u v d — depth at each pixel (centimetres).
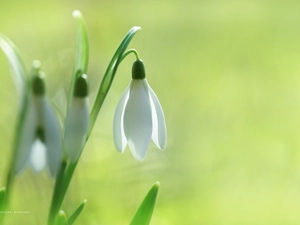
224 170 52
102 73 70
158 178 47
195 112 64
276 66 83
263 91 73
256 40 97
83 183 42
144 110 28
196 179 49
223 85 75
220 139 58
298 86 75
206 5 118
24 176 39
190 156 52
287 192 49
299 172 53
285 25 104
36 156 27
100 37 96
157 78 76
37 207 38
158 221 44
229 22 107
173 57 85
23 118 27
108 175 45
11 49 27
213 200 47
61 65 53
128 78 72
